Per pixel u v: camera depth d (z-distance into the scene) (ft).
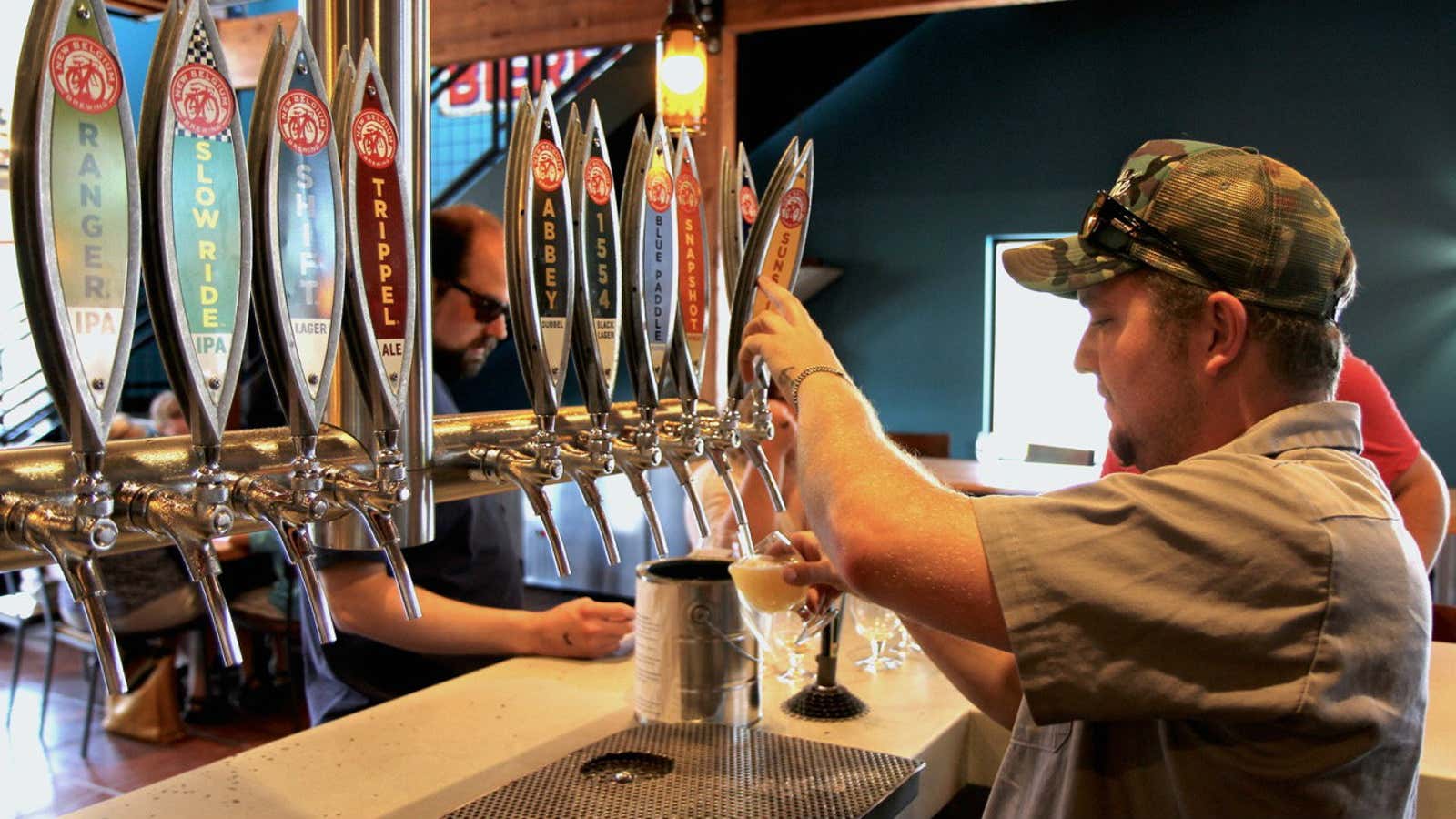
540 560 18.19
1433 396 18.04
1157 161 3.10
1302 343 2.99
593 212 3.48
